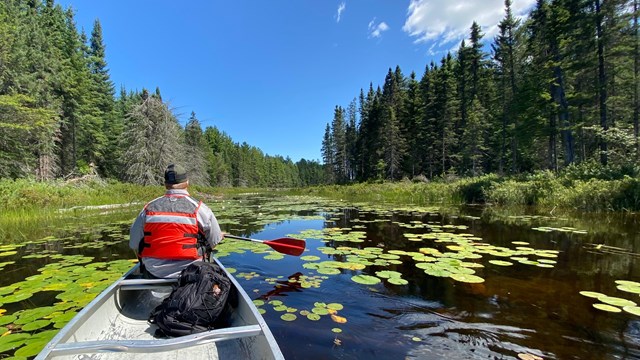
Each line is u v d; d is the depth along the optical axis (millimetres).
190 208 2635
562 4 20516
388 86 49281
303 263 4188
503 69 29594
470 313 2660
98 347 1596
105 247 5246
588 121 24016
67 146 25141
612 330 2357
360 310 2719
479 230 6547
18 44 16859
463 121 36531
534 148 30969
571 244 5137
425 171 39062
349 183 45156
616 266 3916
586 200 9883
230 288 2480
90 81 27500
